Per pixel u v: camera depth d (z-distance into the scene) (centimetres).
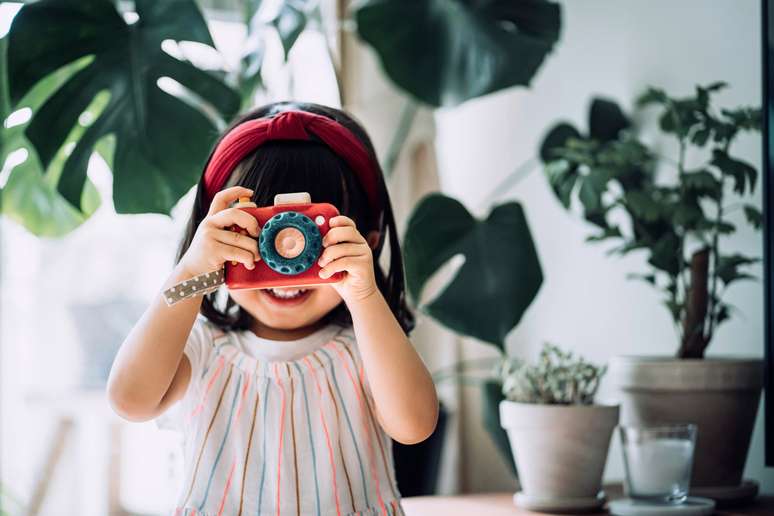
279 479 88
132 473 263
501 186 197
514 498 126
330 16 207
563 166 142
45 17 141
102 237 278
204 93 145
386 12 160
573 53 174
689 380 118
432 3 161
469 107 210
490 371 199
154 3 147
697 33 142
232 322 96
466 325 144
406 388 84
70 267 278
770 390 111
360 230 92
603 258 162
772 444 111
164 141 141
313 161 88
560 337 176
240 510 88
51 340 279
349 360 92
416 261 145
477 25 158
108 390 84
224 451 89
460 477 201
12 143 164
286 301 88
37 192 176
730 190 134
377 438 93
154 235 278
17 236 263
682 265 128
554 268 178
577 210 169
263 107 100
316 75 204
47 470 260
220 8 216
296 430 89
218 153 90
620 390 127
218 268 79
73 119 141
